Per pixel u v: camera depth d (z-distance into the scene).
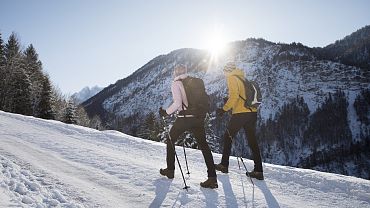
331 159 152.38
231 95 5.50
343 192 5.18
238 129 5.65
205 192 4.87
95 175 5.66
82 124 79.44
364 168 141.38
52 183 5.02
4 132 10.12
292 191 5.25
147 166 6.41
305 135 177.75
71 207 4.06
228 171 6.34
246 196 4.81
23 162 6.24
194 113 5.04
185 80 5.14
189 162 7.46
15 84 50.09
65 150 7.84
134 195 4.68
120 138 10.50
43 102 53.56
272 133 182.75
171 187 5.06
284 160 166.50
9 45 56.84
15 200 4.03
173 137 5.31
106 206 4.22
